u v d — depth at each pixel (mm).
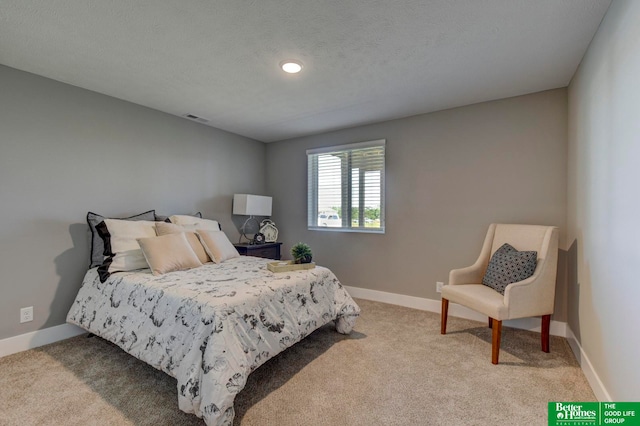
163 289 1927
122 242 2445
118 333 2029
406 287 3418
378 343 2447
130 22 1731
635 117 1321
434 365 2096
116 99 2863
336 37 1888
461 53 2072
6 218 2229
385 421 1541
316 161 4219
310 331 2229
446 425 1516
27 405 1645
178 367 1590
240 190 4246
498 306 2102
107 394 1750
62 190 2510
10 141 2240
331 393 1772
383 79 2475
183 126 3480
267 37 1887
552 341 2494
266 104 3039
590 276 1946
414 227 3359
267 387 1831
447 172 3158
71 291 2559
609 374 1586
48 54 2078
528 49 2016
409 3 1577
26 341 2307
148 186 3125
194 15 1670
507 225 2709
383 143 3561
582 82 2129
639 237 1283
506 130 2852
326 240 4066
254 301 1838
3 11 1623
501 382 1890
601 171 1745
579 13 1648
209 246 2902
